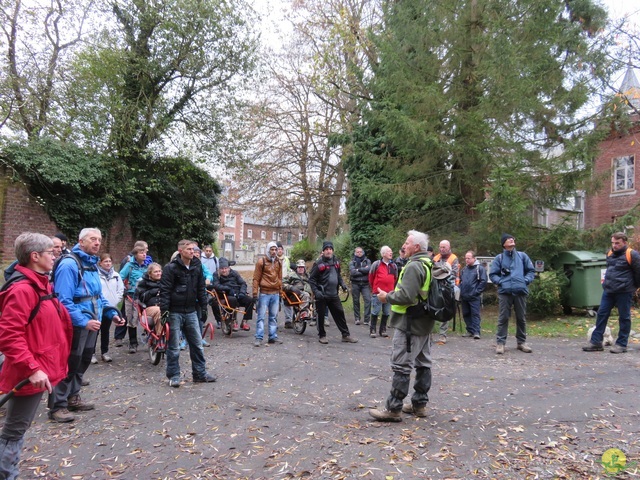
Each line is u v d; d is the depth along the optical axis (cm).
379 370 669
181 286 593
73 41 1516
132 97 1678
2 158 1295
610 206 2291
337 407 504
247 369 678
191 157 1773
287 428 443
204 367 614
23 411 308
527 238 1171
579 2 1217
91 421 468
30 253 319
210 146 1794
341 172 2533
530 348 796
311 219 2861
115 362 736
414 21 1281
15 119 1383
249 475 353
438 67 1277
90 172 1467
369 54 1767
